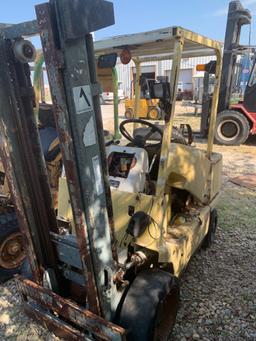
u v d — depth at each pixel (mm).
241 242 3312
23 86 1558
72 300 1894
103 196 1565
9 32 1398
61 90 1275
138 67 3041
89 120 1396
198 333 2121
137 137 2451
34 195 1758
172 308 2029
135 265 1922
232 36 7582
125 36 2062
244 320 2236
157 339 1871
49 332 2082
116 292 1750
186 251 2326
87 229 1512
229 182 5281
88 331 1761
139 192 2172
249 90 7820
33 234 1793
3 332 2111
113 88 2982
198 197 2658
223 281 2662
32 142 1686
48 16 1177
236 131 8023
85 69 1335
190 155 2447
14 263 2648
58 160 2971
